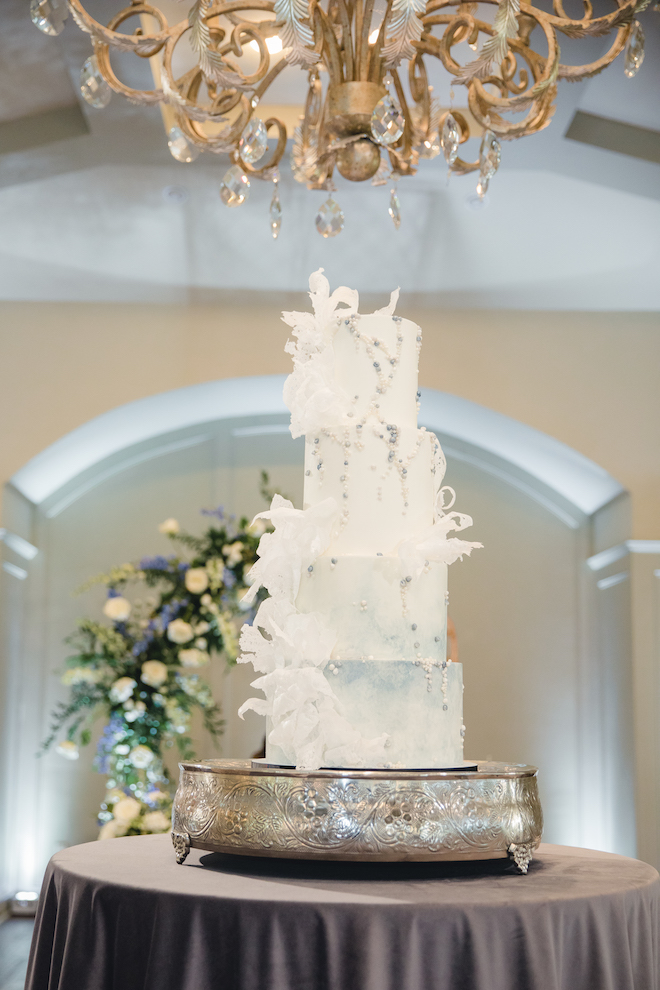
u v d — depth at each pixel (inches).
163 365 224.4
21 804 241.3
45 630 248.1
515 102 91.6
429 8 94.9
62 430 222.5
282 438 255.8
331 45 94.7
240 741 239.5
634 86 159.3
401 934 59.8
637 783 215.6
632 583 220.2
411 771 72.4
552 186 186.2
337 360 85.2
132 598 247.4
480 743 244.5
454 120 98.5
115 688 183.2
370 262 210.2
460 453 257.4
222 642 191.6
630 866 78.1
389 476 82.0
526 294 220.7
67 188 188.9
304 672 73.9
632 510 221.5
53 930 75.1
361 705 76.2
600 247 203.9
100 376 224.1
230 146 104.5
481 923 60.6
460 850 69.2
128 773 187.3
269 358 223.8
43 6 90.0
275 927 60.3
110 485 253.8
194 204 193.6
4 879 231.9
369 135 96.8
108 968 65.9
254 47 158.2
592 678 247.4
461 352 225.5
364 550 80.9
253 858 78.0
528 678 247.8
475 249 205.8
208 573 191.6
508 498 255.6
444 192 188.5
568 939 63.4
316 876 70.4
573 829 242.1
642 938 68.7
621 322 226.1
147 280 217.3
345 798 68.6
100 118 166.4
